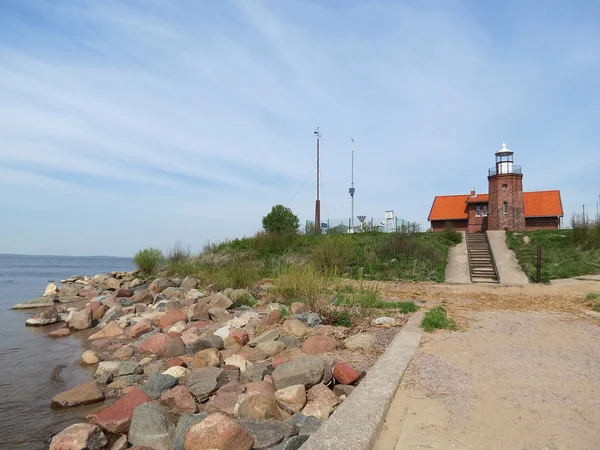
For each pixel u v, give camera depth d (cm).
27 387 711
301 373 554
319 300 972
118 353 880
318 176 4212
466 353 634
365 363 655
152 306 1456
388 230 3284
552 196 4500
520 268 2145
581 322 883
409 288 1612
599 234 2284
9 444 502
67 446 461
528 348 663
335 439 344
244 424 449
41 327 1298
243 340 818
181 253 2723
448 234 2734
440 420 405
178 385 615
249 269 1664
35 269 7131
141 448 445
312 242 2544
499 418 408
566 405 438
